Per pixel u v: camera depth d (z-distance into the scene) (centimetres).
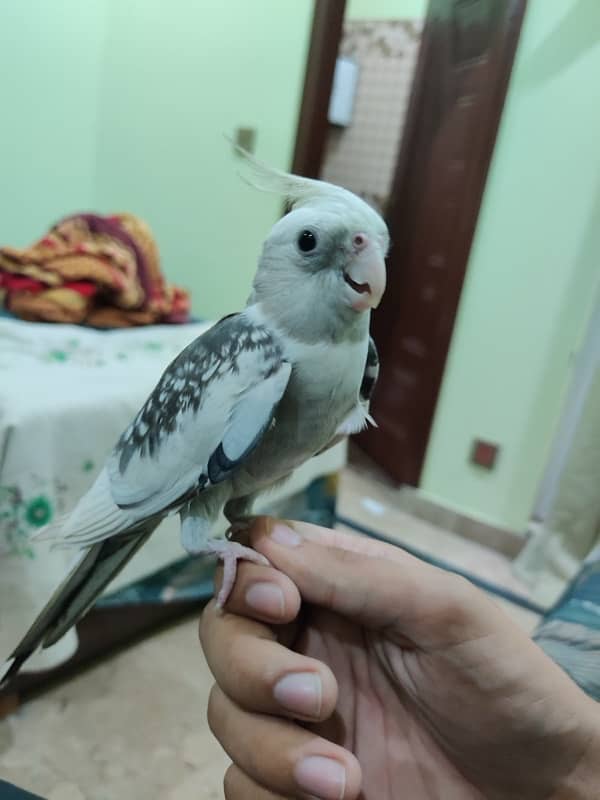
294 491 170
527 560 198
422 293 238
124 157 237
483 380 217
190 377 55
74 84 229
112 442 117
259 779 47
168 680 137
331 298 52
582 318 197
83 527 58
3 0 199
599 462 183
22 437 102
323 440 57
